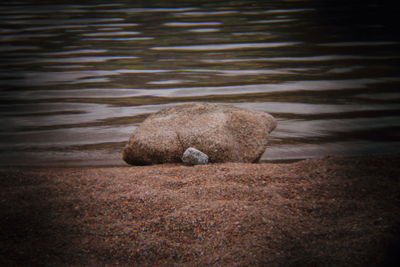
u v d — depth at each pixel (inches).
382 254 112.0
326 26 568.1
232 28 565.0
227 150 192.4
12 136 242.2
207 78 359.6
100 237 125.0
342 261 110.1
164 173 171.3
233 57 426.9
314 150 216.4
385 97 298.4
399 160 175.6
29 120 268.5
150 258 116.7
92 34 542.3
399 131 238.7
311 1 818.8
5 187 156.9
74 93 324.5
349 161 175.5
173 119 206.4
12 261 115.6
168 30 560.4
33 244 122.5
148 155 196.5
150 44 486.9
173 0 864.3
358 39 490.0
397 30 533.3
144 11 720.3
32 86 342.3
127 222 132.5
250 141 200.4
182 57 430.6
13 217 134.6
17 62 416.2
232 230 125.8
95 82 352.8
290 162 202.8
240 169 171.9
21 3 845.8
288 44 475.5
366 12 673.0
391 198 142.9
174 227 128.4
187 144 194.5
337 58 412.5
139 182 161.5
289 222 128.4
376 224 126.3
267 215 131.5
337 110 275.7
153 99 308.0
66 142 233.0
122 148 224.4
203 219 131.2
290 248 116.6
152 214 136.9
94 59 426.6
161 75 371.2
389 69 370.0
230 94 315.9
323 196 145.9
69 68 395.5
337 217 132.1
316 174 162.6
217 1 841.5
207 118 203.3
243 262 112.3
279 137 235.1
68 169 190.7
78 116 275.4
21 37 528.1
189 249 119.3
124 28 578.6
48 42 500.7
